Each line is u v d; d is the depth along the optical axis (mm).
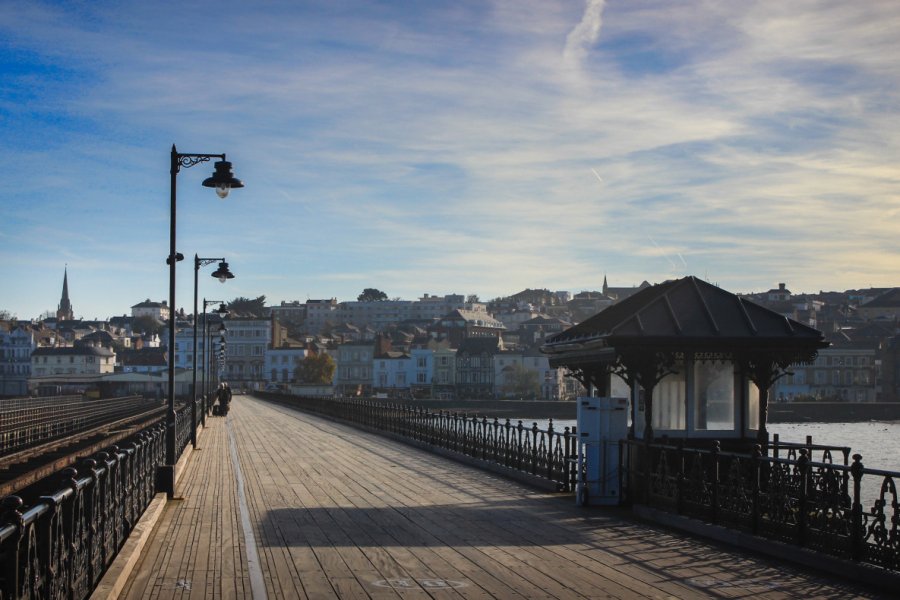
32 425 38156
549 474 18859
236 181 18859
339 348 164000
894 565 9461
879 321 154750
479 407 112250
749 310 15977
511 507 15922
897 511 9430
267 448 31156
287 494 17859
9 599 5902
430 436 30922
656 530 13430
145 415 59625
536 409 109188
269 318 177500
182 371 126312
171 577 10148
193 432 30703
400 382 156500
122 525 11883
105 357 180750
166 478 17234
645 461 14914
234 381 173500
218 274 35781
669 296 15984
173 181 19031
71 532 8062
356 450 30406
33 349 181875
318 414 61656
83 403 73750
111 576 9391
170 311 18531
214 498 17250
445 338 163000
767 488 11797
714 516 12766
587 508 15727
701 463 13219
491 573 10398
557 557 11328
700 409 15656
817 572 10398
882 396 123688
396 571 10500
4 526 5805
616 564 10875
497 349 150375
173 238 18812
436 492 18203
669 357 15234
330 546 12094
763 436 15586
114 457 10828
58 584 7422
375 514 15062
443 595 9328
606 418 15992
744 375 15539
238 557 11312
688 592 9469
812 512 10805
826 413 99750
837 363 124312
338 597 9242
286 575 10273
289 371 174125
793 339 15258
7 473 25375
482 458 24516
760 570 10508
